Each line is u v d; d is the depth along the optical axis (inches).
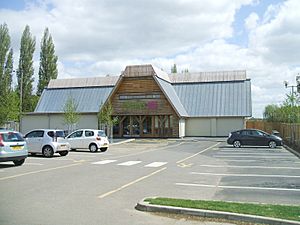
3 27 2103.8
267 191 436.8
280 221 285.9
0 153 645.9
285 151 1059.9
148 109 1772.9
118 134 1828.2
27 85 2364.7
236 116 1806.1
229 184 486.9
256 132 1224.2
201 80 2028.8
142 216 314.5
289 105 1628.9
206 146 1294.3
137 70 1792.6
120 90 1820.9
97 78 2142.0
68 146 930.7
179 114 1718.8
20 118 1934.1
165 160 808.3
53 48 2465.6
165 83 1893.5
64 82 2172.7
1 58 2064.5
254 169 649.0
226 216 305.3
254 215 300.0
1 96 1721.2
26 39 2370.8
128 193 417.1
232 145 1323.8
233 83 1956.2
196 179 529.0
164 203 340.8
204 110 1873.8
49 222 291.9
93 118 1932.8
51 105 2048.5
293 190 443.5
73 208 340.8
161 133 1768.0
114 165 701.9
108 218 306.5
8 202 365.7
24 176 547.2
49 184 474.6
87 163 736.3
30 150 890.7
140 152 1049.5
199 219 305.6
